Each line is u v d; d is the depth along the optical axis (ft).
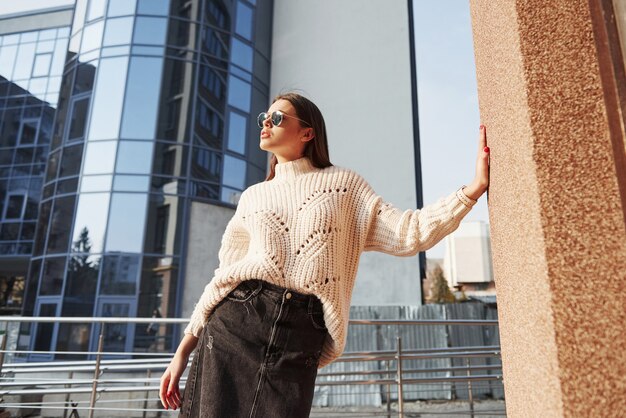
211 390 3.79
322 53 44.01
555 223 2.43
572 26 2.70
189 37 41.70
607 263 2.29
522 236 2.73
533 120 2.64
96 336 34.01
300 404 3.70
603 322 2.22
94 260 35.83
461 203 3.83
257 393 3.71
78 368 14.32
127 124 38.68
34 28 67.31
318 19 45.50
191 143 39.19
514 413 3.00
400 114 38.81
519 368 2.83
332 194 4.33
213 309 4.27
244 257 4.48
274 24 48.93
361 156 38.96
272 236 4.17
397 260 34.81
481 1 3.98
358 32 42.86
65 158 39.73
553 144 2.55
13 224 57.98
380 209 4.35
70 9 67.10
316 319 3.95
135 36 40.75
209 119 40.93
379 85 40.34
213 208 39.27
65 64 43.91
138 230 36.50
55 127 42.22
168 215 37.22
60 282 36.11
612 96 2.46
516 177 2.85
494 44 3.44
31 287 37.99
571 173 2.47
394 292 34.12
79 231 36.81
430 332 28.91
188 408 3.99
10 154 61.31
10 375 16.65
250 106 44.37
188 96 40.14
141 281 35.40
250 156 43.19
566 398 2.20
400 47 40.57
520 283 2.77
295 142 4.74
